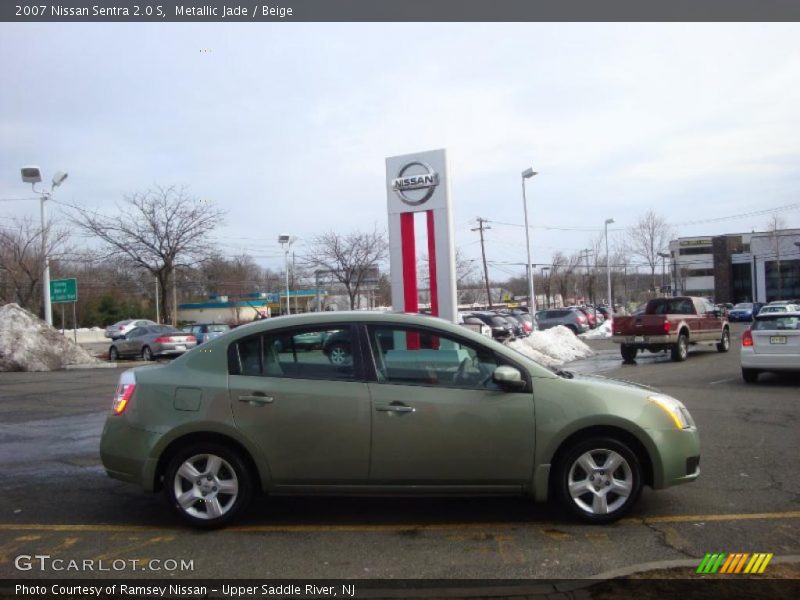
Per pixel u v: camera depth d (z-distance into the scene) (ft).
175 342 81.46
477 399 16.83
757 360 43.42
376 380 17.04
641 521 17.22
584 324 127.34
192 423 16.84
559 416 16.79
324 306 164.25
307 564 14.80
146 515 18.47
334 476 16.81
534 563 14.66
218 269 190.08
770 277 224.94
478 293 271.08
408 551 15.47
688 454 17.31
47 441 29.30
